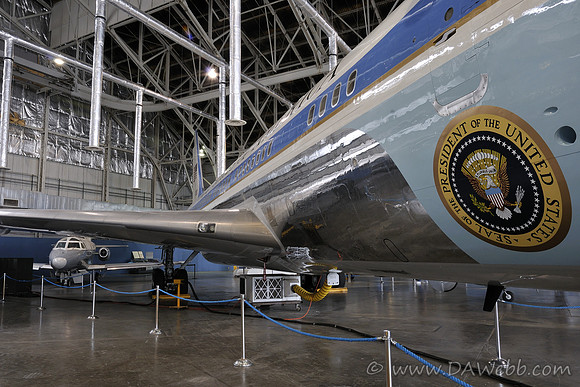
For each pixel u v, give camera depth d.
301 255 5.25
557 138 1.74
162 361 5.04
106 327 7.40
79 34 23.28
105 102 24.39
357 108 3.53
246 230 5.70
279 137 5.86
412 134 2.67
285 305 10.36
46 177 24.31
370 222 3.27
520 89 1.90
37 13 24.19
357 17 20.62
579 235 1.77
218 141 17.00
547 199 1.81
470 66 2.21
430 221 2.58
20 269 12.98
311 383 4.15
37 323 7.86
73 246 16.50
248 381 4.23
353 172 3.42
